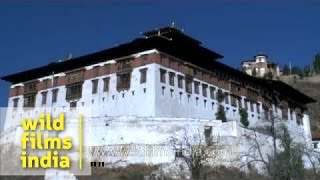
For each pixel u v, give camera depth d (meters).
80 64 101.75
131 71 92.31
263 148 82.31
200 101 97.88
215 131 82.06
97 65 98.38
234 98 107.56
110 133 81.31
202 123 81.31
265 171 75.81
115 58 96.31
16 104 110.88
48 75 107.19
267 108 118.31
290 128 124.56
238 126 81.69
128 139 80.00
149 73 89.38
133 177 70.12
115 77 94.69
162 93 89.12
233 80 109.50
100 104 95.31
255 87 117.38
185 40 96.06
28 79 111.12
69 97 100.75
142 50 92.50
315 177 62.12
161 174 71.31
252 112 112.38
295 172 57.12
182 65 96.12
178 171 71.88
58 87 104.00
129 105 90.56
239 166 77.12
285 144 65.88
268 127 90.06
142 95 89.06
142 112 88.06
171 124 80.38
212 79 103.12
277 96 124.44
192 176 67.19
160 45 91.50
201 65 102.25
